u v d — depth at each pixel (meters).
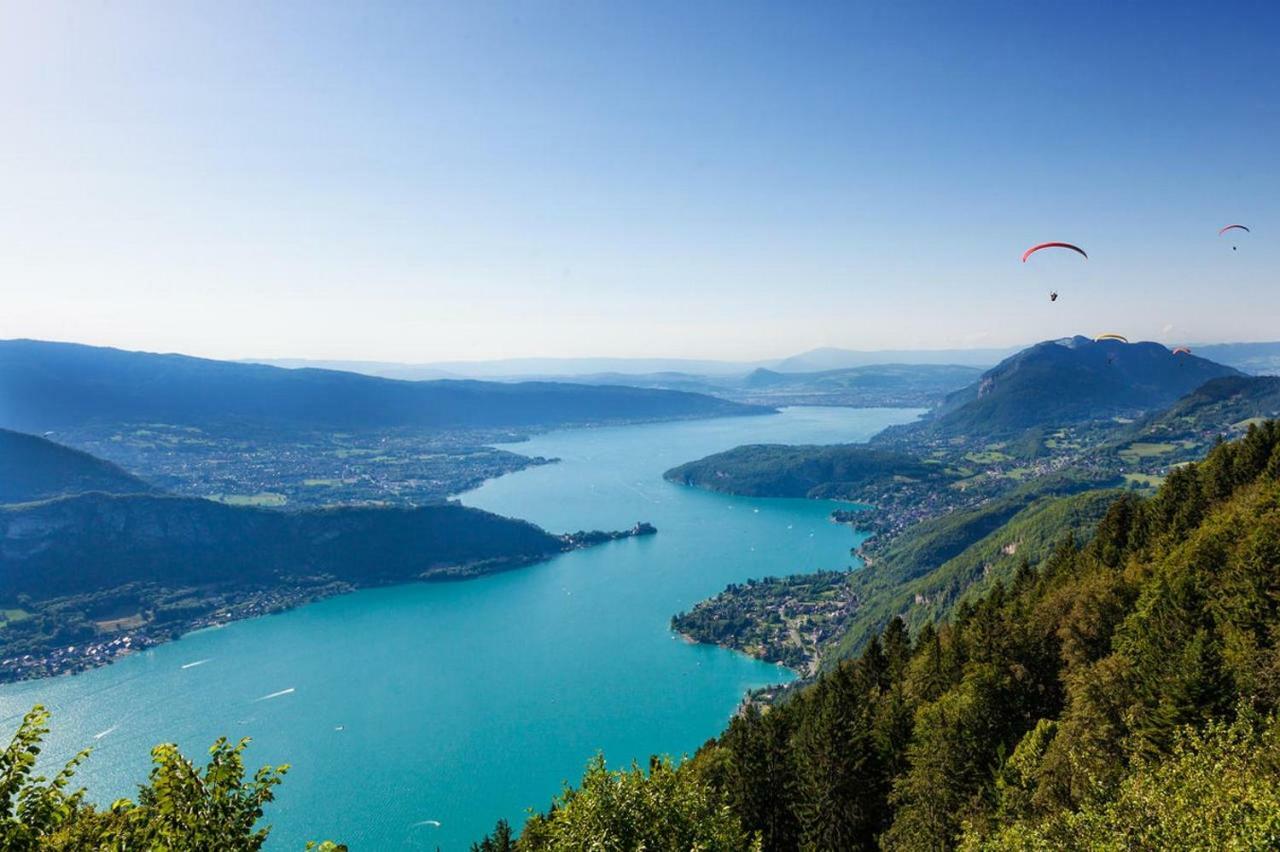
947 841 52.00
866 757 67.12
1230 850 25.89
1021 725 62.16
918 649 94.56
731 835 37.03
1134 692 52.22
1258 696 46.34
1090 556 100.00
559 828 37.22
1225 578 60.84
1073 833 32.06
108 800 126.25
